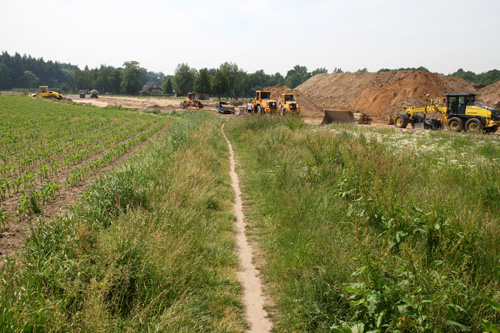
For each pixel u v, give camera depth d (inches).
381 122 1298.0
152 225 194.2
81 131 802.8
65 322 121.2
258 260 210.8
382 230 210.7
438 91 1457.9
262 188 344.8
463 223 179.8
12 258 172.9
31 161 443.8
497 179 283.6
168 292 151.3
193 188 289.7
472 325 122.1
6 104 1756.9
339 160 339.3
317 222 232.7
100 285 137.5
